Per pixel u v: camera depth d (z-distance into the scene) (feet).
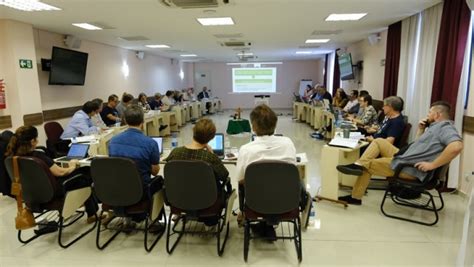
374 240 8.53
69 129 14.52
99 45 23.77
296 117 34.99
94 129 14.79
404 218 9.77
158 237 8.83
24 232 9.19
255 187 6.93
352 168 10.40
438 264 7.40
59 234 8.31
